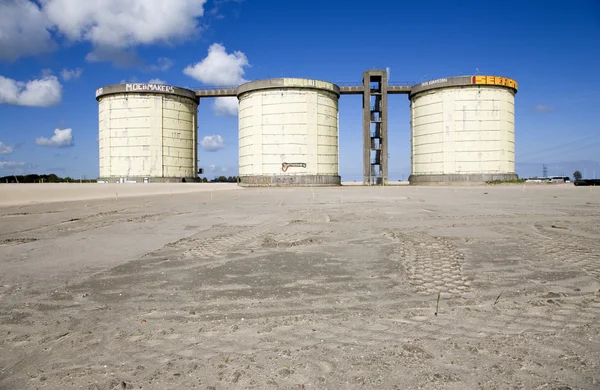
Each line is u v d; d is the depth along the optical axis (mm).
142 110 67875
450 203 24453
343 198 30719
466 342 4148
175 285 6609
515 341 4160
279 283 6645
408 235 11570
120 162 68125
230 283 6684
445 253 8961
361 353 3924
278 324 4770
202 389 3312
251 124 66875
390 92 72500
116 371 3660
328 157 68062
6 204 26266
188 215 18297
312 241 10703
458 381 3354
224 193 40906
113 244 10625
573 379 3369
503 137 64875
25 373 3674
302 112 65312
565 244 9977
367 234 11914
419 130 69812
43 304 5707
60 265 8219
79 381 3492
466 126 64750
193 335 4484
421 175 69188
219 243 10562
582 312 5039
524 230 12477
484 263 7926
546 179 85375
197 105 75750
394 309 5254
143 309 5430
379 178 69688
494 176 64250
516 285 6328
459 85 64438
